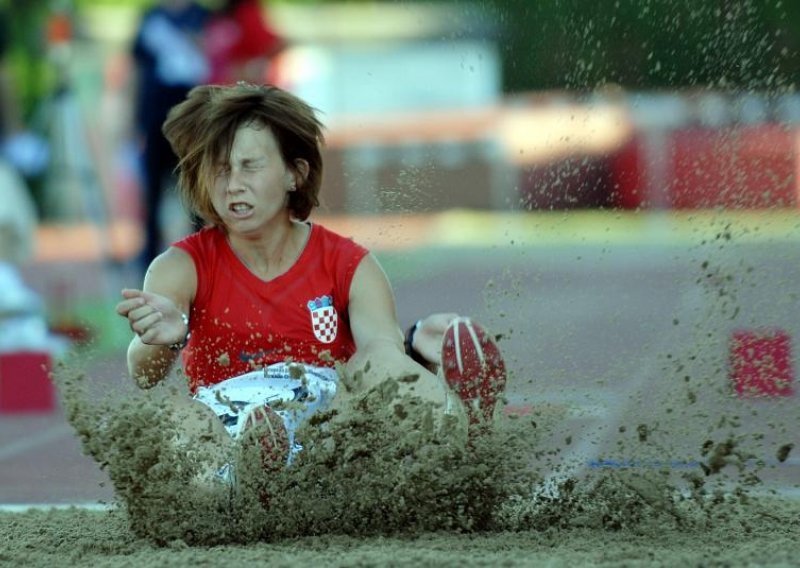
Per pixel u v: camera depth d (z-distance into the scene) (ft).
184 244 62.13
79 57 197.77
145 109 151.64
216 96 61.16
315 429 56.70
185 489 56.34
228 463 56.34
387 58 312.50
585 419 77.61
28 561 54.39
